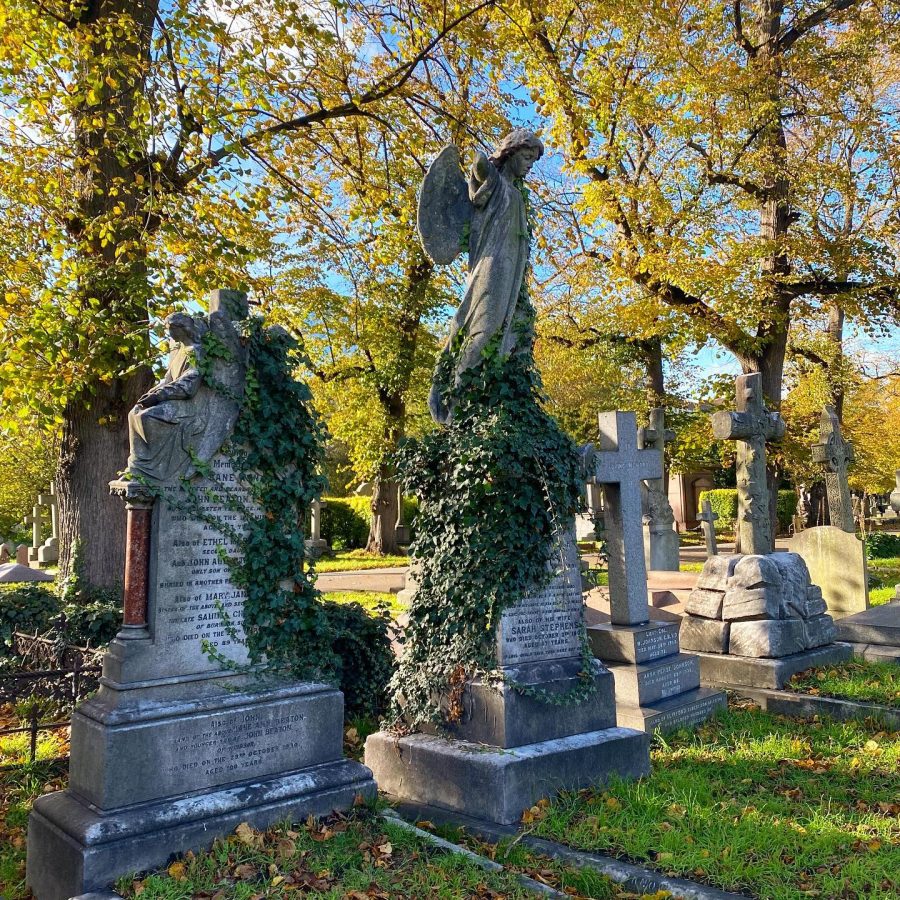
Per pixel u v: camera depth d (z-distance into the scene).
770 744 6.87
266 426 5.58
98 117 10.30
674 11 16.78
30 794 6.01
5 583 16.16
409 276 24.00
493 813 5.27
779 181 18.09
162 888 4.06
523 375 6.46
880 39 17.58
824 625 9.59
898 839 4.85
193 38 10.45
